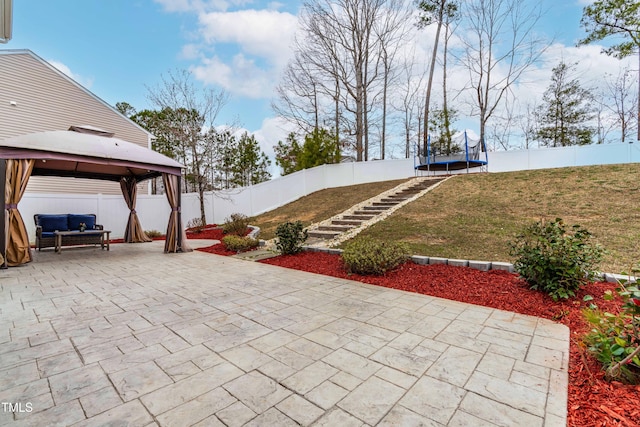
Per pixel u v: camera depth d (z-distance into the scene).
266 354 2.48
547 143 22.00
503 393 1.93
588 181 8.41
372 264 4.87
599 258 3.53
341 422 1.68
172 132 14.27
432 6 17.45
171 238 8.09
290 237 6.86
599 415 1.70
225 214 14.55
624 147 12.03
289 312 3.46
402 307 3.56
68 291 4.41
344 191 14.18
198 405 1.84
